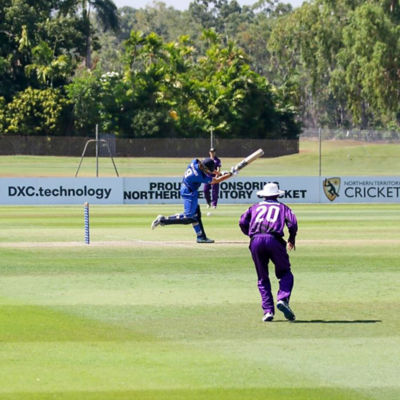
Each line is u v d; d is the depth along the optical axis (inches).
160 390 1141.1
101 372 1227.2
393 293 1862.7
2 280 2047.2
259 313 1640.0
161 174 5753.0
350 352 1339.8
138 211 4352.9
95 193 4943.4
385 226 3499.0
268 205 1557.6
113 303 1744.6
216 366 1259.8
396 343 1398.9
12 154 6136.8
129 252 2576.3
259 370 1238.3
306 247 2723.9
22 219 3843.5
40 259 2420.0
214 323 1551.4
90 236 3070.9
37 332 1478.8
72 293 1865.2
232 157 5713.6
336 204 4982.8
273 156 5831.7
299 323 1550.2
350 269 2229.3
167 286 1955.0
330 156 6043.3
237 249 2652.6
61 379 1191.6
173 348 1366.9
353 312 1649.9
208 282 2011.6
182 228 3388.3
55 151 6161.4
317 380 1187.9
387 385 1163.9
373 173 5831.7
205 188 4571.9
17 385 1161.4
